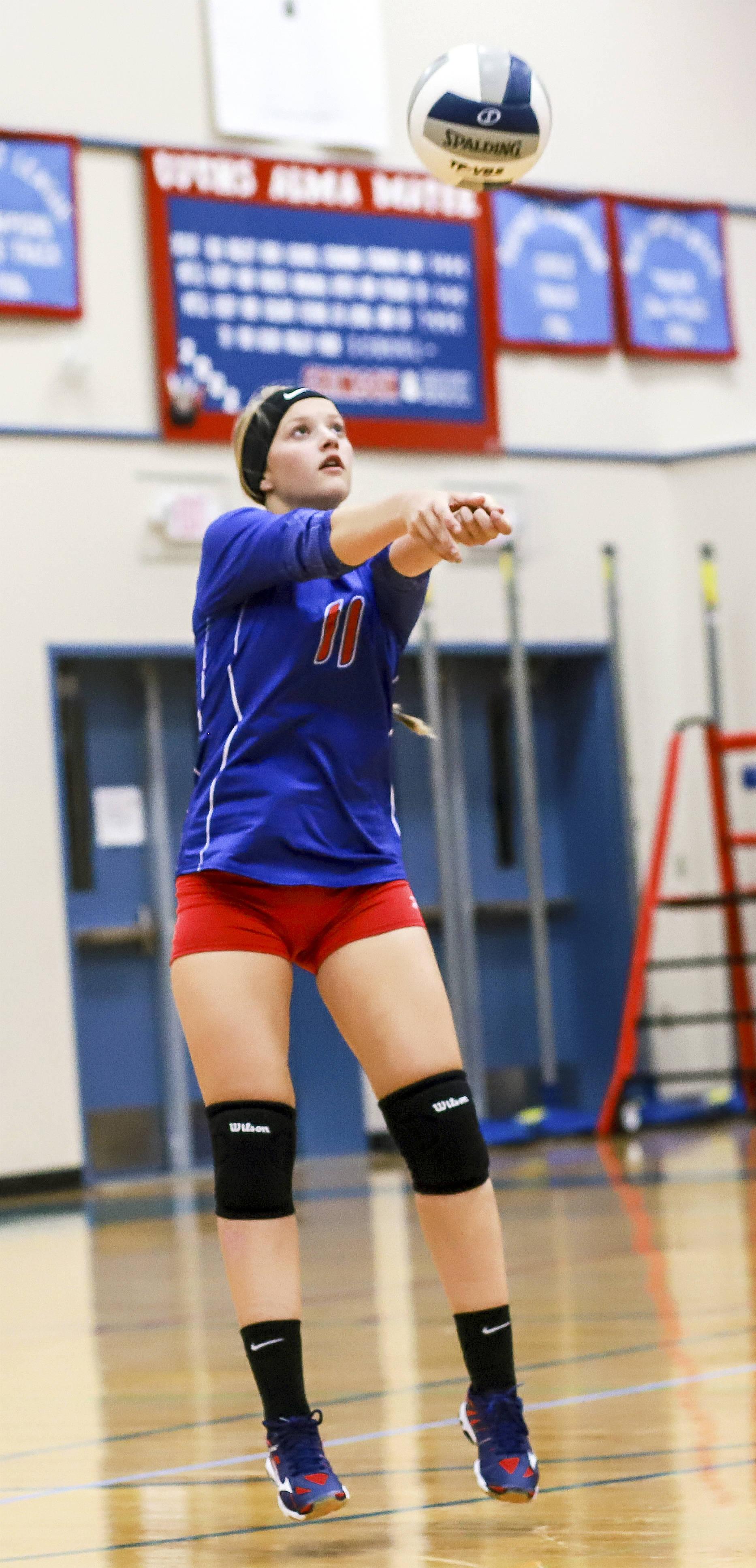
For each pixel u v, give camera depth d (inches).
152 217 1295.5
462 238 1418.6
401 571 339.9
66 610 1256.8
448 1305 634.8
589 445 1469.0
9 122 1254.3
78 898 1290.6
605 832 1465.3
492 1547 319.3
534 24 1465.3
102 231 1284.4
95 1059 1290.6
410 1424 436.5
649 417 1496.1
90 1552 333.4
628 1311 583.2
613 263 1483.8
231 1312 660.1
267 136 1338.6
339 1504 319.0
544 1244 770.2
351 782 341.4
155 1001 1315.2
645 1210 865.5
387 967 338.3
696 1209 850.1
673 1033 1467.8
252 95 1333.7
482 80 457.1
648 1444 394.0
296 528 324.5
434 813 1393.9
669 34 1523.1
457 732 1443.2
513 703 1460.4
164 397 1290.6
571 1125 1349.7
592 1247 746.8
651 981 1464.1
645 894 1342.3
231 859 333.4
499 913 1443.2
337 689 339.9
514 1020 1451.8
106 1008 1298.0
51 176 1259.8
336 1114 1352.1
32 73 1267.2
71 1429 461.4
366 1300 660.1
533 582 1440.7
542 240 1453.0
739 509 1481.3
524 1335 551.2
